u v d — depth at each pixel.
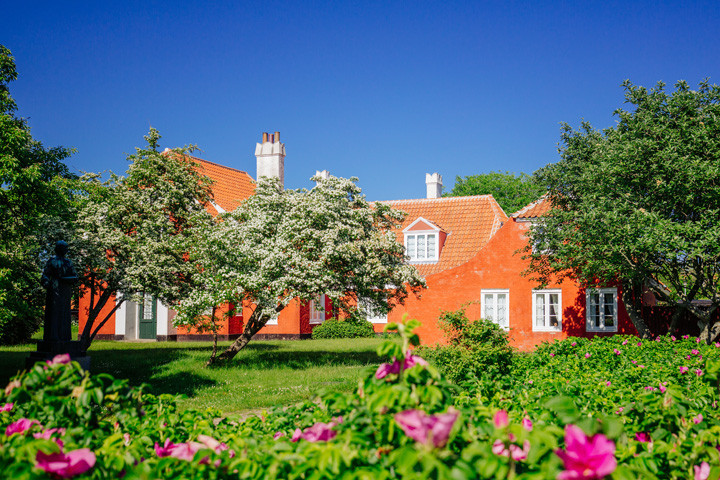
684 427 3.64
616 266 17.05
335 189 18.95
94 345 25.08
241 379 14.52
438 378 2.98
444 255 30.20
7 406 3.85
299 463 2.69
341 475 2.52
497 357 11.91
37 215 15.71
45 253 16.80
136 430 3.95
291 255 17.28
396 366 3.10
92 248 17.09
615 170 16.56
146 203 19.27
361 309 19.17
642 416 4.11
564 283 21.88
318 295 18.02
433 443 2.14
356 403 3.19
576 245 17.62
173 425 4.12
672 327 18.67
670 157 16.06
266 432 4.43
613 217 15.84
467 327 12.60
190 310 16.52
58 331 11.05
